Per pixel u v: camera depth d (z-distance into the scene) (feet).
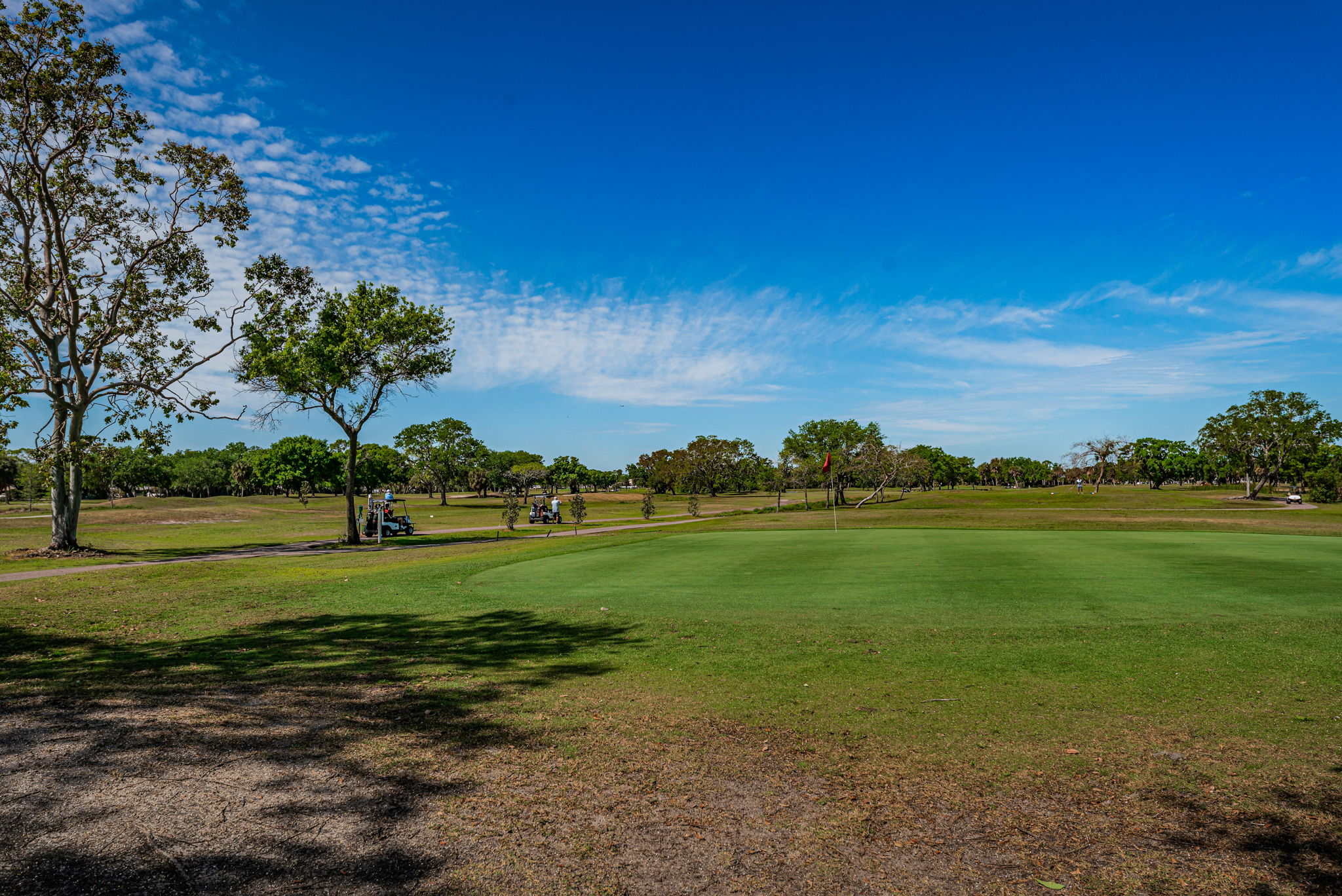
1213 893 11.15
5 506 232.32
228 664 27.07
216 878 11.78
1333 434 225.35
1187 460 422.00
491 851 12.73
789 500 306.14
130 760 17.02
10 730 19.36
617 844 13.03
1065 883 11.59
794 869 12.12
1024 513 131.95
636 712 20.72
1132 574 42.60
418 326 105.81
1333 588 37.11
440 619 35.86
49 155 74.08
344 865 12.26
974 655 25.93
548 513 160.86
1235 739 17.58
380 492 318.24
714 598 39.34
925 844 12.96
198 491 386.93
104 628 34.63
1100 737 18.02
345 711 20.99
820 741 18.17
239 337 88.33
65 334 78.74
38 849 12.72
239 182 82.84
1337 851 12.29
